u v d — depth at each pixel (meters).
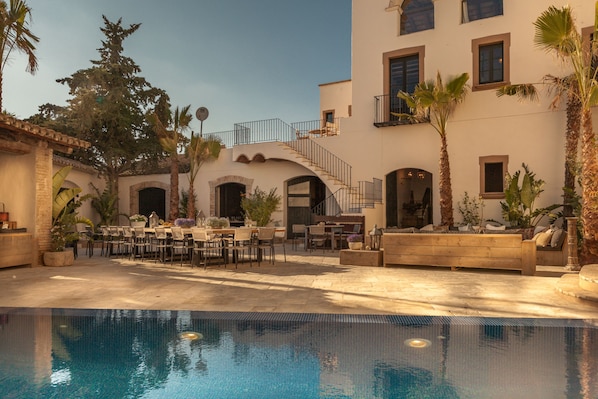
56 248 9.30
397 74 14.18
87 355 3.42
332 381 2.88
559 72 11.53
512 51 12.14
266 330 4.08
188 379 2.94
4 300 5.44
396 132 13.92
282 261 10.00
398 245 8.76
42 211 9.27
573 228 8.39
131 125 19.44
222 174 18.12
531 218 11.19
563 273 7.89
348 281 6.93
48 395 2.69
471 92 12.69
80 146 9.91
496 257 7.91
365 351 3.47
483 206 12.41
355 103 14.70
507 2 12.25
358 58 14.66
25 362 3.28
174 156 16.95
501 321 4.28
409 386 2.80
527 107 11.90
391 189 14.56
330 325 4.21
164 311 4.77
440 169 12.30
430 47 13.38
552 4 11.66
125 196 20.11
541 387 2.77
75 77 19.38
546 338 3.79
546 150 11.62
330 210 15.66
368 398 2.61
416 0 13.98
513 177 11.39
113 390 2.77
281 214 16.78
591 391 2.70
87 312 4.76
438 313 4.69
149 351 3.52
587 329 4.05
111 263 9.72
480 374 2.98
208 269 8.54
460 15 12.98
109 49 20.44
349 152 14.77
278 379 2.93
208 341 3.77
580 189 10.95
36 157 9.12
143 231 10.27
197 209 18.66
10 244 8.45
